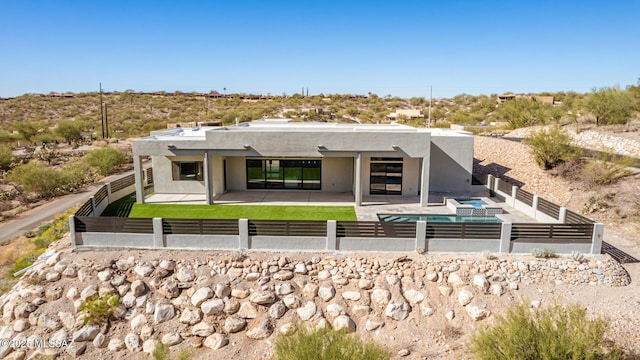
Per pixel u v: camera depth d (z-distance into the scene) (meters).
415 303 12.23
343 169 22.84
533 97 68.31
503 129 41.44
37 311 12.20
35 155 41.56
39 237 17.77
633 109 32.62
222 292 12.36
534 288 12.62
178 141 19.55
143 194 20.12
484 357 8.92
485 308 11.93
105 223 14.24
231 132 19.33
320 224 13.92
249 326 11.84
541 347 8.38
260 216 17.89
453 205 18.98
